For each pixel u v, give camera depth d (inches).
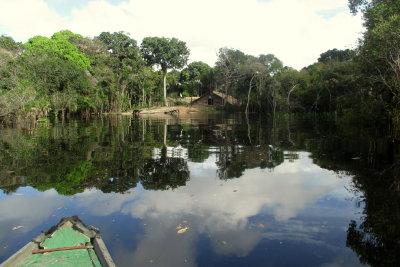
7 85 1161.4
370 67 810.8
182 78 3725.4
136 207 275.7
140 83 2536.9
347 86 1550.2
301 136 758.5
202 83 3083.2
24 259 174.1
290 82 1931.6
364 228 232.1
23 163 458.0
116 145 635.5
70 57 1926.7
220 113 2169.0
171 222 243.3
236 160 474.0
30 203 289.4
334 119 1391.5
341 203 282.0
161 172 399.9
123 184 347.3
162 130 961.5
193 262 187.8
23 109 1199.6
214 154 526.0
